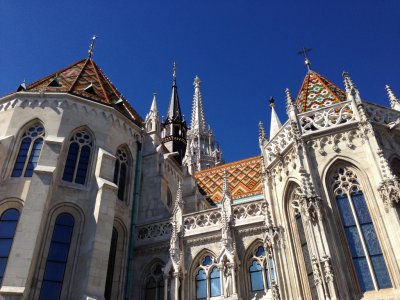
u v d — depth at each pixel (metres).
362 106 24.11
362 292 19.64
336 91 29.78
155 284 27.92
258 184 39.44
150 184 33.84
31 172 27.83
